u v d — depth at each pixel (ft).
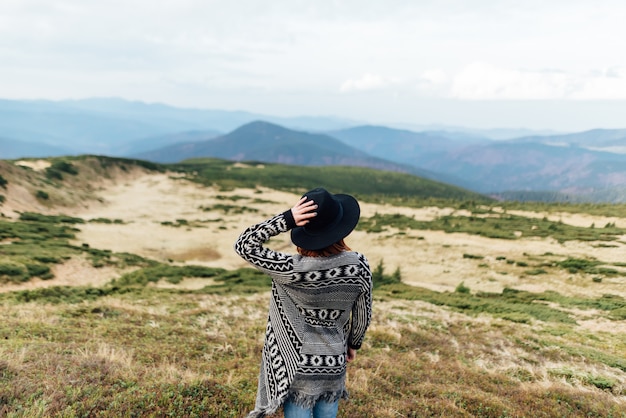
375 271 132.98
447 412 19.29
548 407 22.00
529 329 57.57
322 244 8.32
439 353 39.88
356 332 9.70
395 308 69.51
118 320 41.27
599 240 159.22
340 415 16.97
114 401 15.42
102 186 325.01
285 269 8.39
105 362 20.94
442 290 110.01
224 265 151.12
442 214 260.83
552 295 95.66
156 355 26.63
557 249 150.41
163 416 15.03
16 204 196.95
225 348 31.40
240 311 55.77
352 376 24.32
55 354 21.53
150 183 366.84
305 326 9.09
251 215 257.55
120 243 163.43
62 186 267.80
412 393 22.48
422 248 163.73
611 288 103.81
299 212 8.36
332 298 8.74
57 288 69.00
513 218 230.89
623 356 45.57
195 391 17.33
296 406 9.22
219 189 363.15
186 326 42.11
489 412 20.02
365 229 198.59
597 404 23.61
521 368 35.68
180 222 221.46
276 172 654.12
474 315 69.05
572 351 42.88
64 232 158.20
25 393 15.35
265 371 9.78
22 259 99.50
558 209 253.65
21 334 27.91
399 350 39.34
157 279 104.73
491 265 136.77
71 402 15.14
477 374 30.78
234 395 17.66
